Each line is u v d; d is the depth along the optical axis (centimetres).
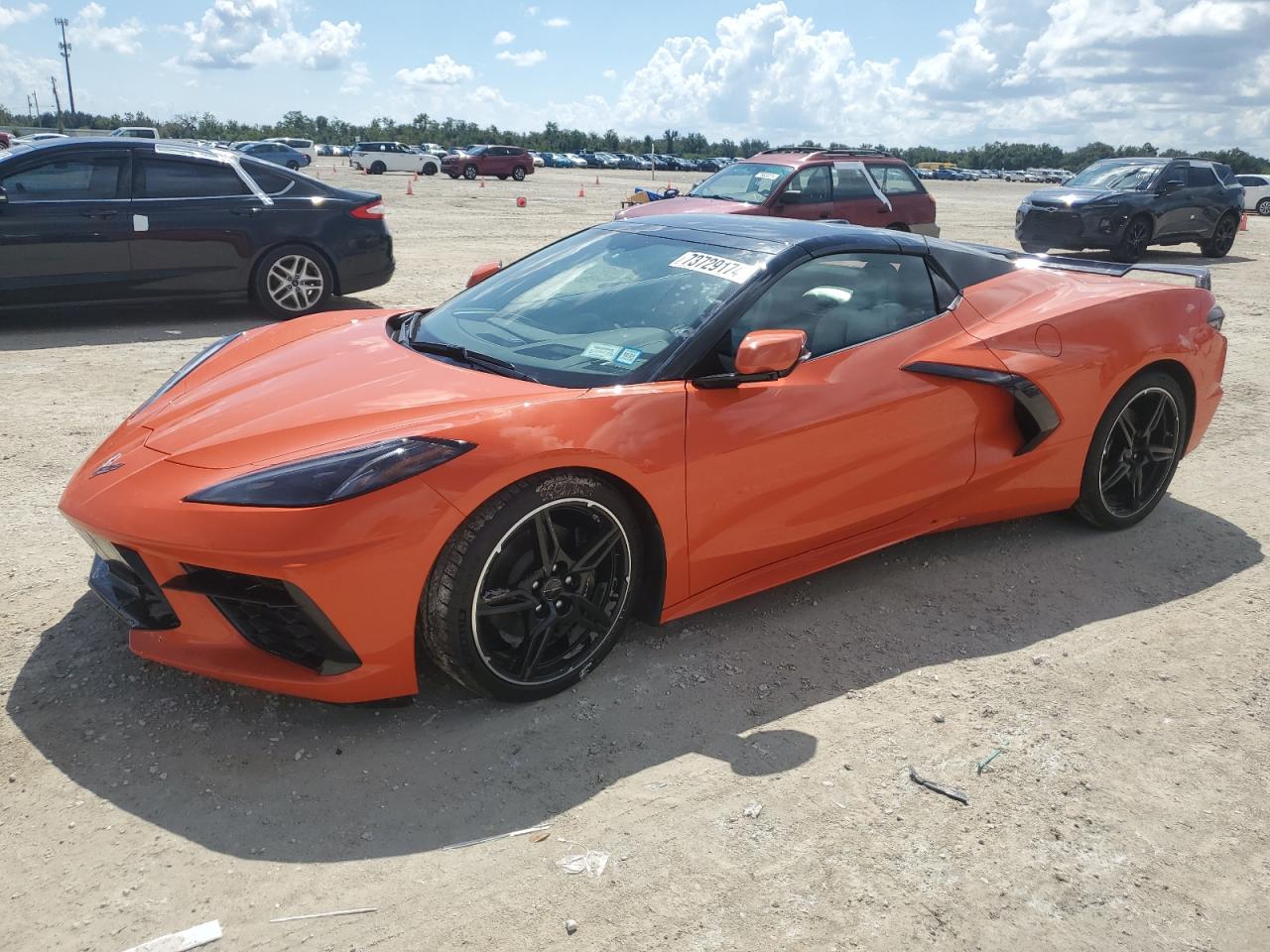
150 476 247
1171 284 411
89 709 257
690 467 277
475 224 1672
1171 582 363
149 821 219
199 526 228
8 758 237
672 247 340
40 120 11244
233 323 789
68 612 305
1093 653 311
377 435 245
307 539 224
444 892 202
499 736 254
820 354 314
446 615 244
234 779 233
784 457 296
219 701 263
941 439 337
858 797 237
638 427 267
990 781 245
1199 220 1432
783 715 270
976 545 388
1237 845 227
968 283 366
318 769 239
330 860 210
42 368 607
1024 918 202
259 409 271
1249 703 285
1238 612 341
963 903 205
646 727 261
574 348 298
